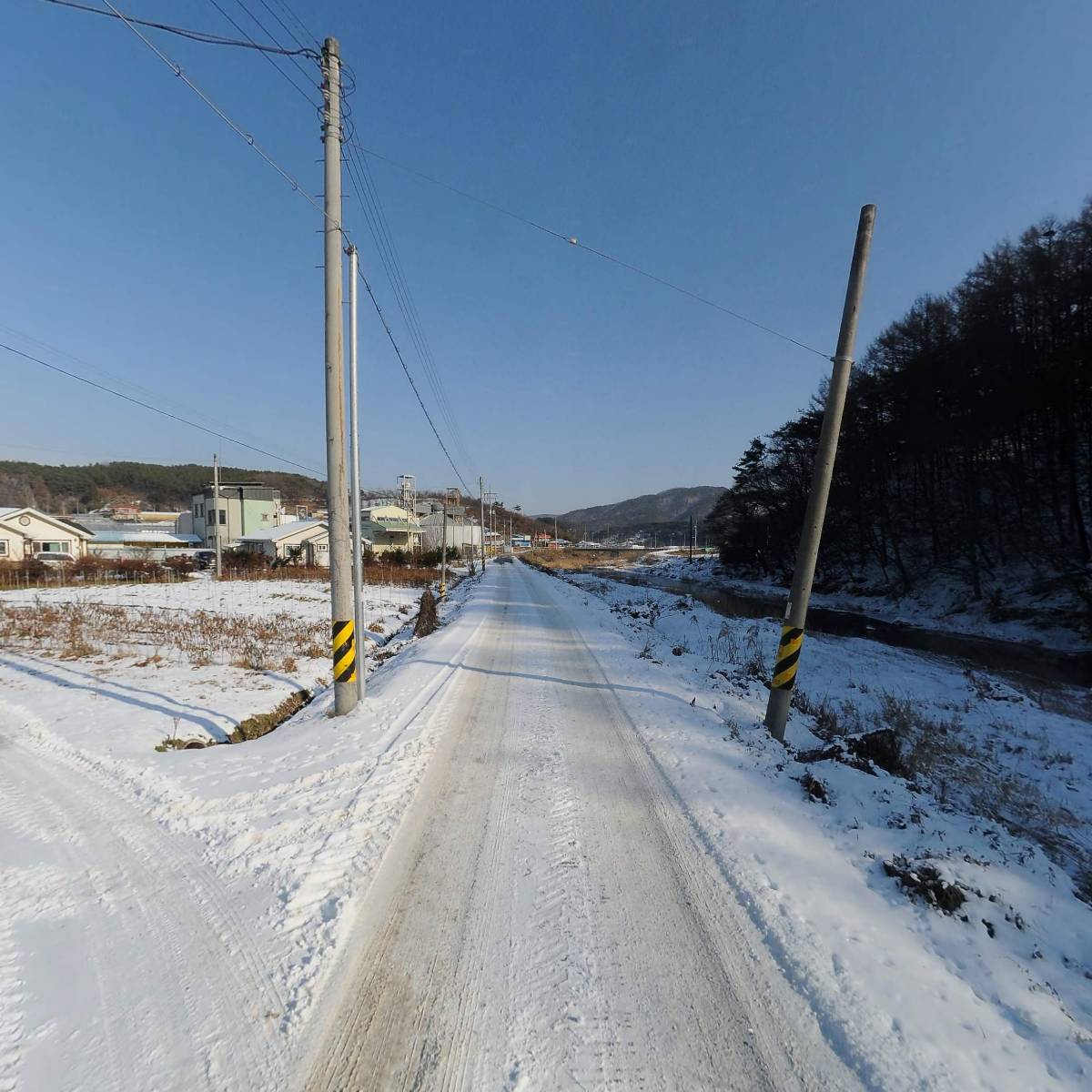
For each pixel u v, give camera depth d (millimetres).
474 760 5578
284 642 13297
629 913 3275
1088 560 21703
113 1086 2178
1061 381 21594
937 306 31766
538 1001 2623
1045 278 24062
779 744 6355
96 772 5328
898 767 6109
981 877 3678
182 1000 2605
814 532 6539
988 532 26141
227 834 4098
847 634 21156
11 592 24547
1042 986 2842
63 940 3002
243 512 55219
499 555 100000
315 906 3275
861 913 3311
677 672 10031
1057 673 14969
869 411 35531
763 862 3814
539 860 3811
